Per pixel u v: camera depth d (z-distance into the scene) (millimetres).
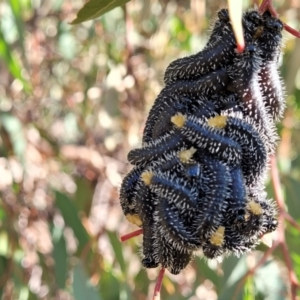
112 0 451
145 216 377
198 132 372
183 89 393
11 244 768
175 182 367
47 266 814
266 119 394
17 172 811
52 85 953
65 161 887
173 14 893
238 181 369
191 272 870
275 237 552
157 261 381
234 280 599
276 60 401
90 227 787
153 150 379
